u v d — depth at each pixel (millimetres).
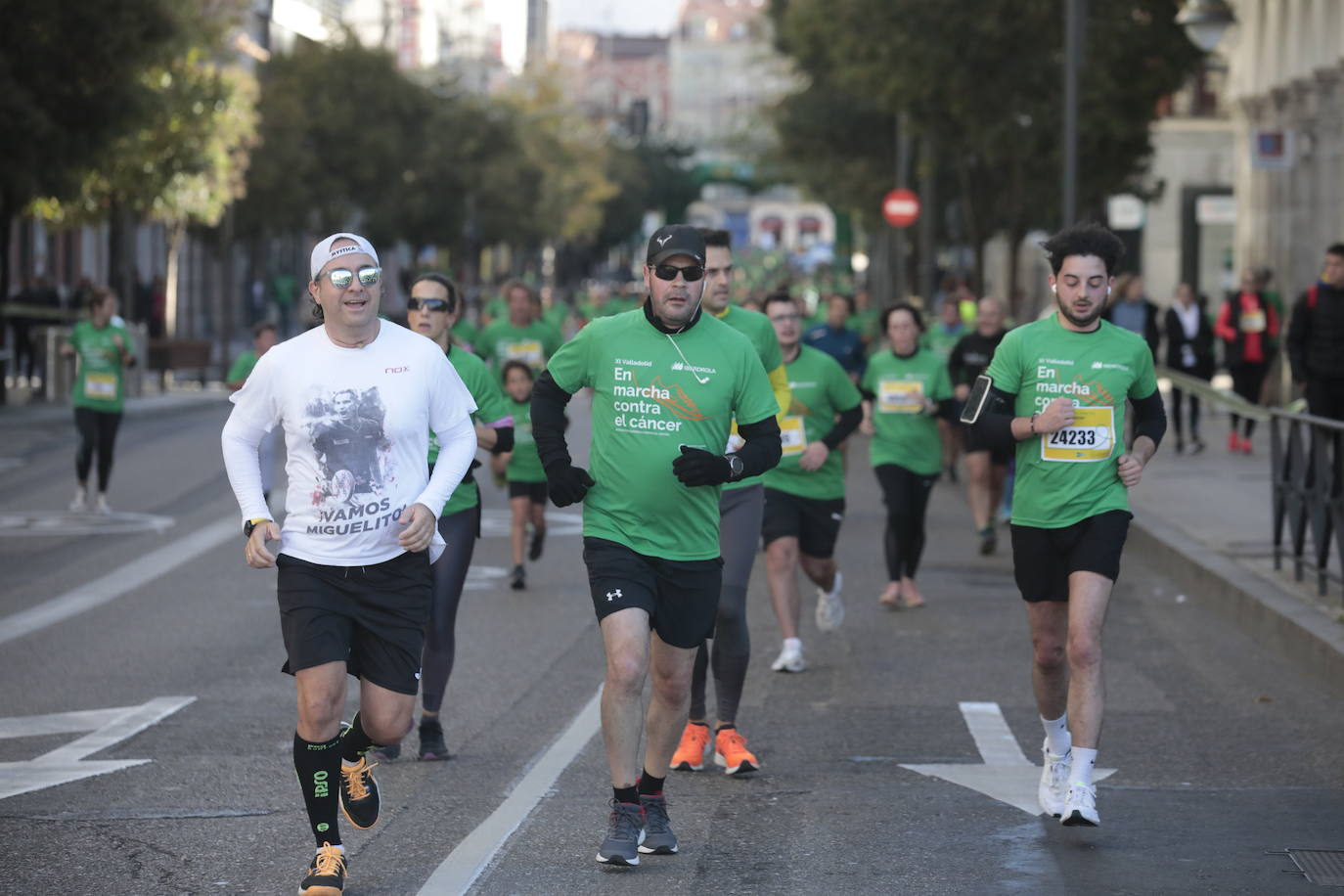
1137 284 33969
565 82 163375
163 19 45250
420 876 9484
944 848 10055
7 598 20000
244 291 113000
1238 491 28656
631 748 9641
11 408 47906
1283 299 48469
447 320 13125
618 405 9797
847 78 47781
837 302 25922
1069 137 33562
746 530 12383
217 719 13742
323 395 9070
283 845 10148
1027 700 14695
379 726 9281
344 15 159500
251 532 9039
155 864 9742
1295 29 47500
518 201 116938
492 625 18469
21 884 9344
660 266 9703
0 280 48656
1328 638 15680
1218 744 13047
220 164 59469
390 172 99125
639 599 9703
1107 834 10359
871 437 19922
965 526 27203
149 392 57156
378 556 9133
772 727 13703
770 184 79562
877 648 17219
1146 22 44094
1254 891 9188
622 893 9180
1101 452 10750
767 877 9469
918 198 67938
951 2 43562
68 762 12281
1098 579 10547
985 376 11031
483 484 33219
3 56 42219
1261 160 37062
